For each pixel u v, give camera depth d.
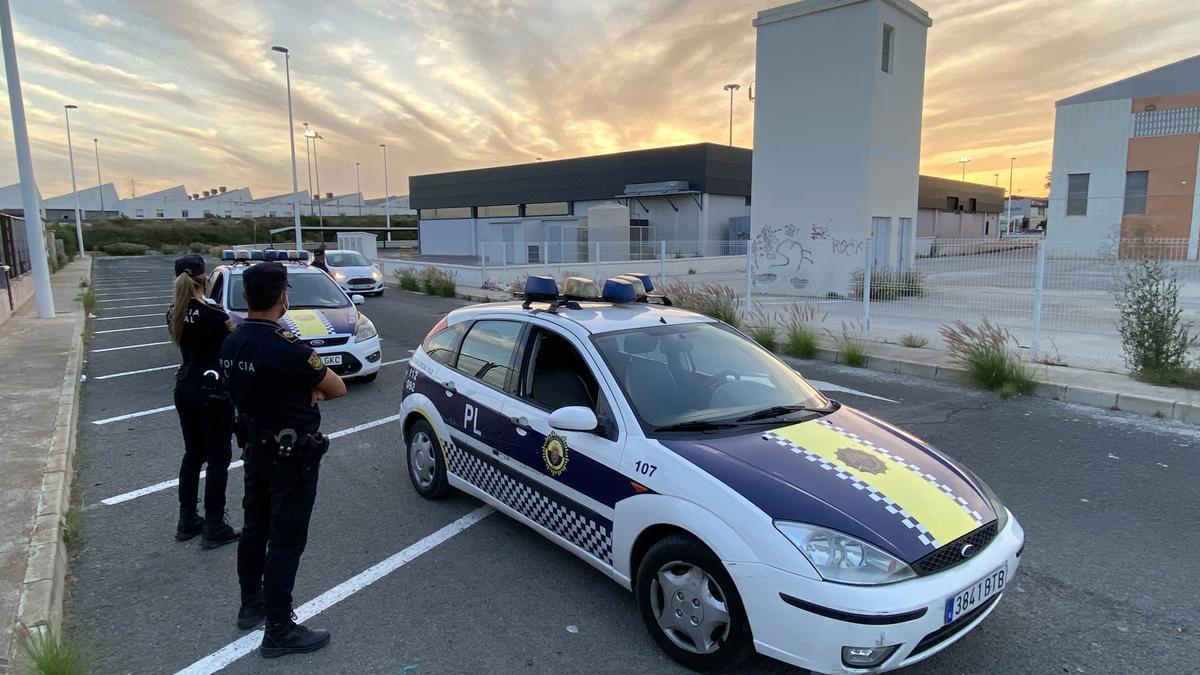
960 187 51.00
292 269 9.73
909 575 2.59
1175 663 3.03
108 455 6.07
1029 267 10.59
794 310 12.19
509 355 4.21
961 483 3.14
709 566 2.82
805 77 18.45
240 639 3.30
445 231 50.88
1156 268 8.53
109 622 3.44
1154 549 4.12
